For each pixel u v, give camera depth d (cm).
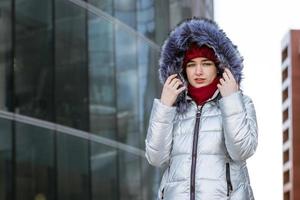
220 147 503
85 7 1939
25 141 1659
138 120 2219
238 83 513
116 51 2109
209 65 515
